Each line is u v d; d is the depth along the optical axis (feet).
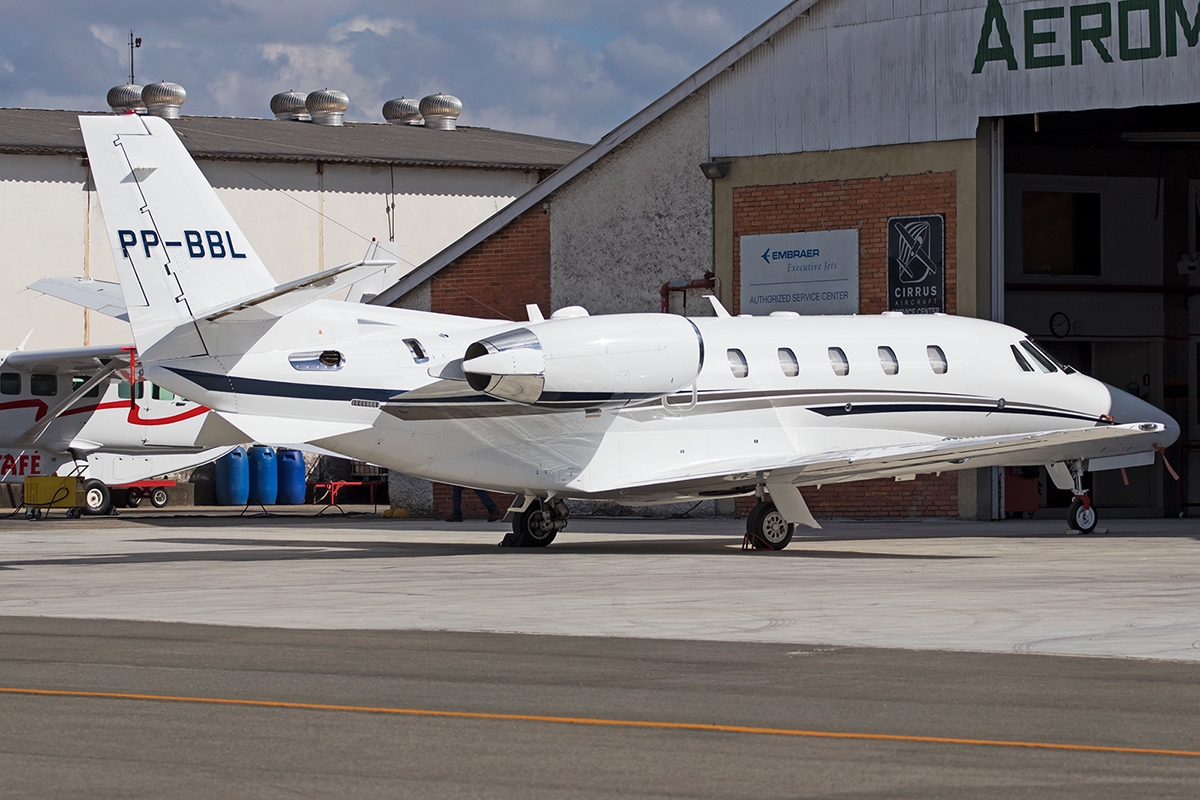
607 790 33.14
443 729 40.14
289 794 32.81
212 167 243.81
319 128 281.95
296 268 249.55
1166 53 135.44
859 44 149.38
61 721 41.42
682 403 106.42
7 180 227.20
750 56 155.84
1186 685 46.91
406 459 101.60
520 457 103.40
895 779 34.22
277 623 63.93
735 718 41.65
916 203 146.41
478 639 58.29
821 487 150.61
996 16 142.00
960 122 143.95
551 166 269.44
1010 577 84.02
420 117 310.04
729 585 79.71
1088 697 44.80
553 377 99.40
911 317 120.06
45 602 73.51
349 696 45.34
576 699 44.70
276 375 96.89
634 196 164.25
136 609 69.97
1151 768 35.35
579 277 167.84
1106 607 68.18
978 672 49.55
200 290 95.96
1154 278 180.96
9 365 179.22
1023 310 176.86
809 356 111.65
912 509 146.82
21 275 227.81
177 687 47.09
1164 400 180.34
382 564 96.78
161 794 32.81
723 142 157.48
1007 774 34.73
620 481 105.19
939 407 115.55
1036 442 98.37
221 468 224.94
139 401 188.55
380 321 101.35
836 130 150.82
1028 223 177.47
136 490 222.89
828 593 74.95
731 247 157.28
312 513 195.00
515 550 110.93
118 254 94.48
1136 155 179.83
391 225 256.93
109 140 94.38
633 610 67.82
